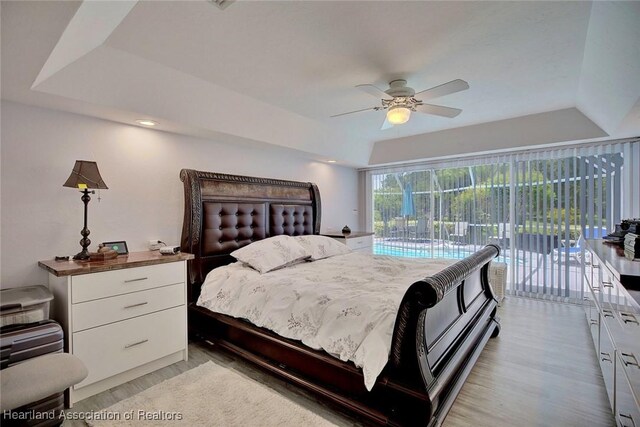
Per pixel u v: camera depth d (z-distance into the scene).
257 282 2.51
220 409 1.91
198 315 2.86
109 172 2.64
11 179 2.16
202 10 1.69
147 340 2.31
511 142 3.96
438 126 4.13
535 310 3.74
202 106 2.77
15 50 1.44
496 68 2.42
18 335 1.67
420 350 1.57
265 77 2.56
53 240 2.34
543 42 2.04
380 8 1.70
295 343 2.06
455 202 4.86
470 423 1.80
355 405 1.75
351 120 3.81
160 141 2.99
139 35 1.92
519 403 1.98
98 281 2.06
